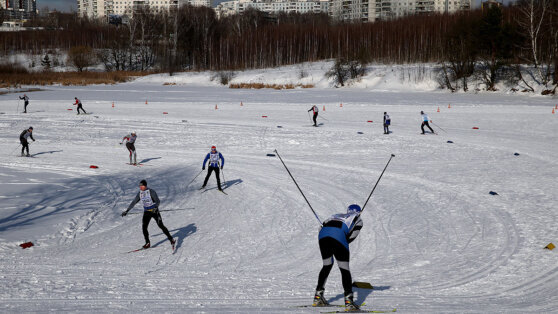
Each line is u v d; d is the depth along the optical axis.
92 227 10.69
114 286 6.56
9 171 16.77
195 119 31.80
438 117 32.50
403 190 14.01
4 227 10.40
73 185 14.80
